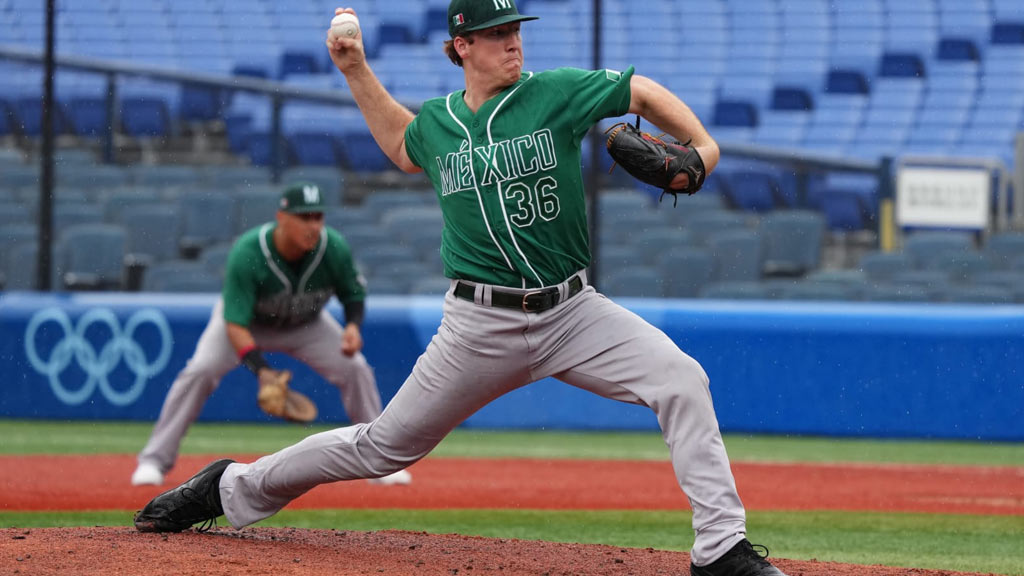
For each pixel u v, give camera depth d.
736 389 34.56
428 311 35.66
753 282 44.44
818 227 45.94
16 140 58.84
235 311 21.80
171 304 36.00
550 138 11.70
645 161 11.65
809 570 13.65
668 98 12.13
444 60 61.00
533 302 11.90
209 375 22.95
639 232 46.47
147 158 58.22
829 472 28.02
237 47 62.06
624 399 12.18
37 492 22.77
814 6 61.94
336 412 35.88
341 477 12.95
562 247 11.95
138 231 46.91
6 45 61.22
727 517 11.55
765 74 60.06
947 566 16.56
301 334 23.31
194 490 13.71
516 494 23.97
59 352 36.22
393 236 47.34
